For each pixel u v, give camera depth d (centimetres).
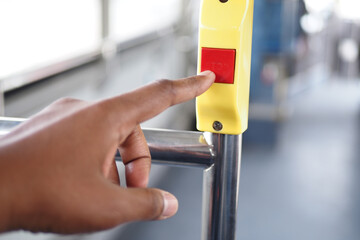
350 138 368
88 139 31
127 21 277
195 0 410
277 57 398
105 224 32
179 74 381
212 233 41
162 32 332
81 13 199
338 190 273
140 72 271
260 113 414
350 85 561
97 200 31
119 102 33
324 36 586
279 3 383
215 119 38
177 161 40
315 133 379
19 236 133
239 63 36
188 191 273
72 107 33
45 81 163
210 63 37
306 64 538
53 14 171
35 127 32
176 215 244
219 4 37
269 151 336
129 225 232
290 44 405
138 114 34
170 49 351
